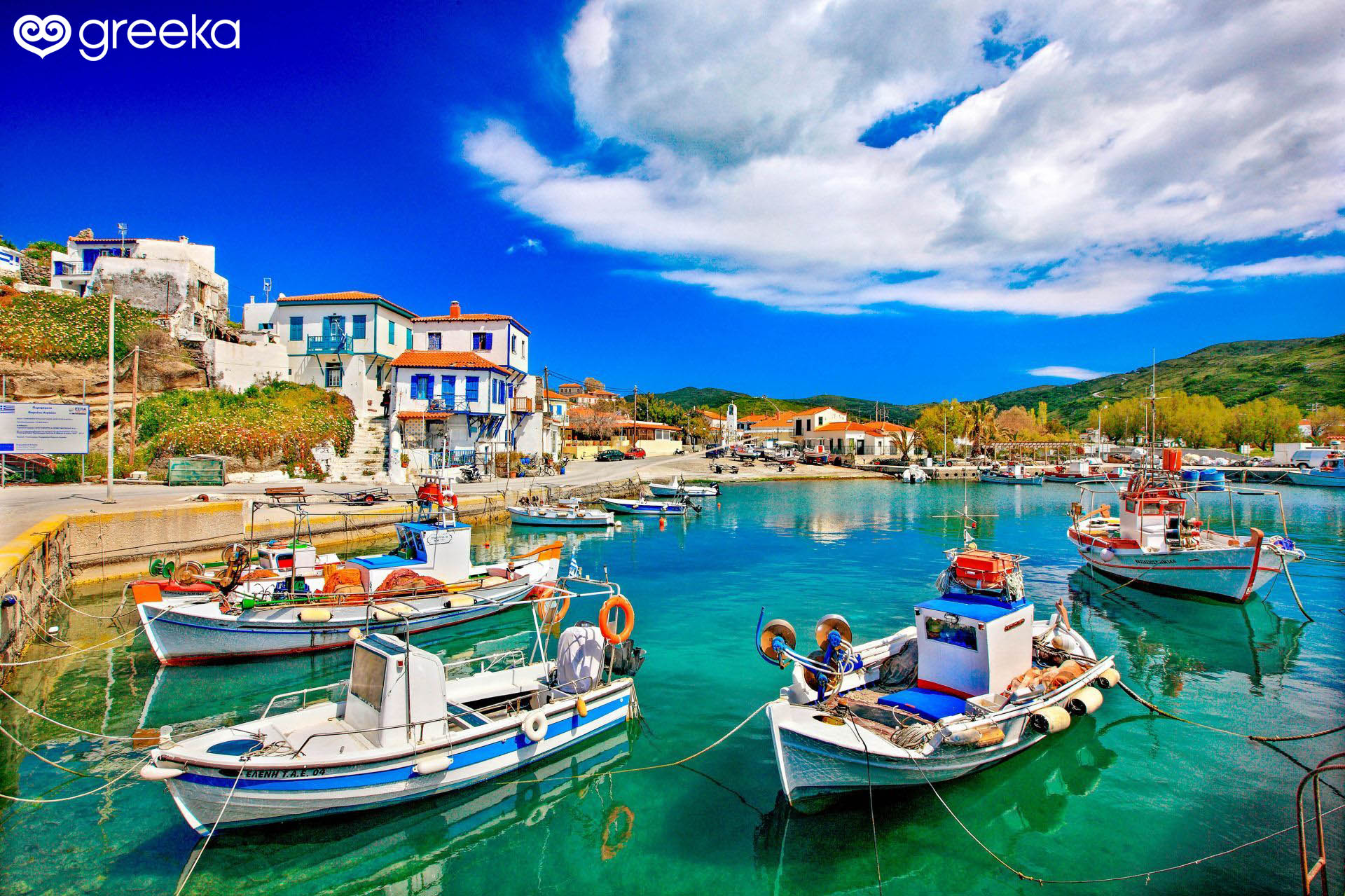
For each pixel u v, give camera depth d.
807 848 8.28
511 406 50.88
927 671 10.47
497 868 7.98
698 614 19.05
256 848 8.20
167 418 37.47
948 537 34.25
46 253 55.75
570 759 10.39
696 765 10.30
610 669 11.66
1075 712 10.34
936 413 95.50
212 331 45.06
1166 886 7.51
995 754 9.53
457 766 9.06
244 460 36.75
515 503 38.78
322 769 8.10
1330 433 87.25
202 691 13.09
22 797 9.13
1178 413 93.56
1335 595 21.28
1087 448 100.38
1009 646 10.23
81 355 36.88
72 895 7.25
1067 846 8.27
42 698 12.63
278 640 14.83
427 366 45.41
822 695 10.00
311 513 27.70
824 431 101.62
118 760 10.20
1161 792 9.51
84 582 19.89
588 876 7.83
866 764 8.29
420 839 8.57
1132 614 19.19
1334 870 7.68
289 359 47.72
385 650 9.04
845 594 21.50
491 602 18.12
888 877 7.75
